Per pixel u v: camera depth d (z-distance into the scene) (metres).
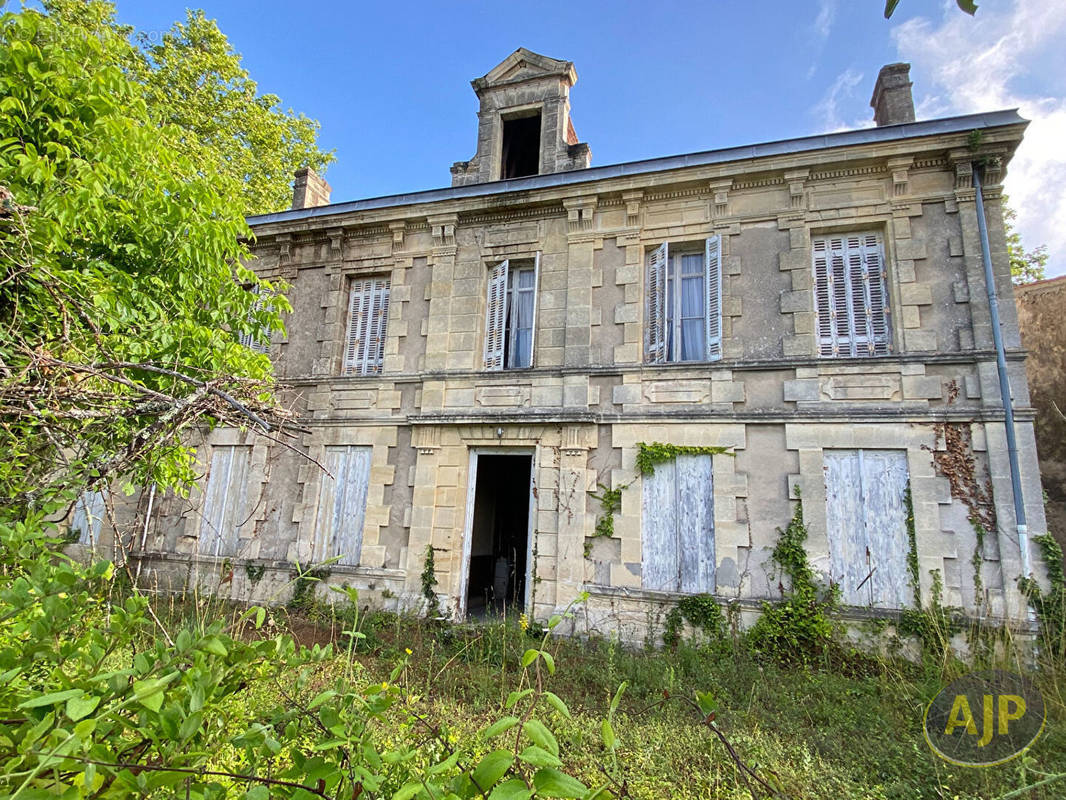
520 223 10.34
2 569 1.88
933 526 7.31
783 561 7.76
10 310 3.76
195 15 15.44
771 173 8.88
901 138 8.15
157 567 10.61
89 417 3.01
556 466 9.10
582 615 8.37
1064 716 4.68
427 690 5.32
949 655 6.42
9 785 1.19
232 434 11.04
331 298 11.21
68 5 12.27
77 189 4.11
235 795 1.61
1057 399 9.18
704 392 8.66
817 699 5.90
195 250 5.67
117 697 1.36
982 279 7.74
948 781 4.02
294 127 18.16
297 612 9.34
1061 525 8.80
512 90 11.63
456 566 9.25
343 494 10.27
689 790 3.78
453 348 10.19
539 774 1.21
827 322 8.53
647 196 9.59
